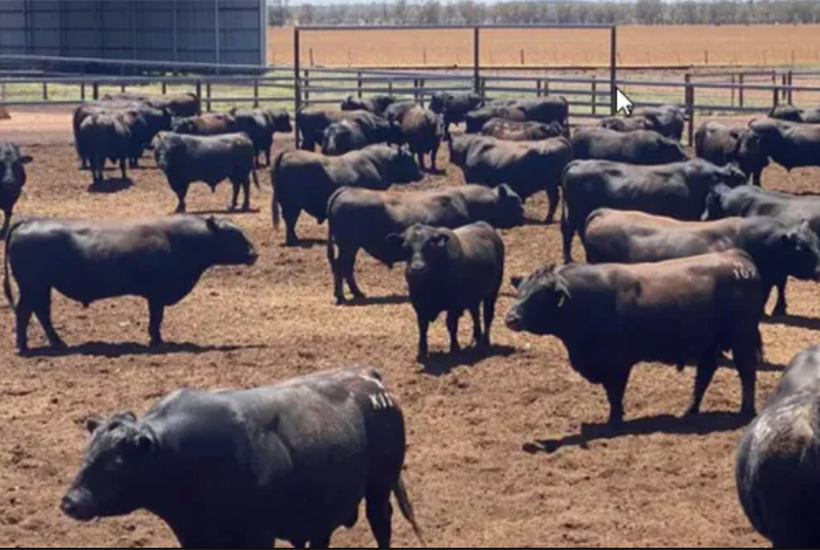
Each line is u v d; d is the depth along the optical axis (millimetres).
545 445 11953
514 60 96562
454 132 37812
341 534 9773
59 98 49812
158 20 61406
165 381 14016
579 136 25625
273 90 53625
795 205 17453
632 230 15492
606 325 12398
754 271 12906
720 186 18188
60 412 12938
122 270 15352
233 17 60406
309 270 20109
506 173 24203
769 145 28141
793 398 8359
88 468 7363
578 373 13578
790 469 7762
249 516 7676
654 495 10672
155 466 7469
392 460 8648
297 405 8016
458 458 11578
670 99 49469
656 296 12508
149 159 34125
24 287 15391
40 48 64875
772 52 106062
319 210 21906
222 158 25453
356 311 17469
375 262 20469
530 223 24203
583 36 151250
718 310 12680
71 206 26250
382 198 17969
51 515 10211
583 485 10938
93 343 15789
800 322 16875
